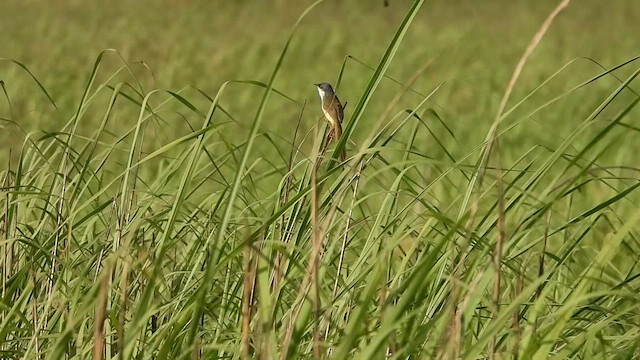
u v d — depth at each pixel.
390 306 7.59
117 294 8.16
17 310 7.89
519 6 87.31
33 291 8.37
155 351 7.88
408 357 7.27
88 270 8.58
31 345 7.61
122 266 8.41
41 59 57.19
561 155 7.54
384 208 7.58
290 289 8.86
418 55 59.66
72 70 52.59
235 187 6.56
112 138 30.38
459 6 87.75
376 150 6.95
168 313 8.40
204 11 83.56
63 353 7.77
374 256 7.40
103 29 71.88
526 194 6.70
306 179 8.15
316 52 63.09
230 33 72.56
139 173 15.02
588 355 6.70
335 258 8.66
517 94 43.69
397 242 6.89
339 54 62.28
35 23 74.38
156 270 6.98
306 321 6.69
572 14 82.06
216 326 8.41
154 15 80.75
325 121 8.20
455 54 60.00
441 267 7.54
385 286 6.82
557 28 73.88
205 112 38.97
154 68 54.88
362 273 7.24
